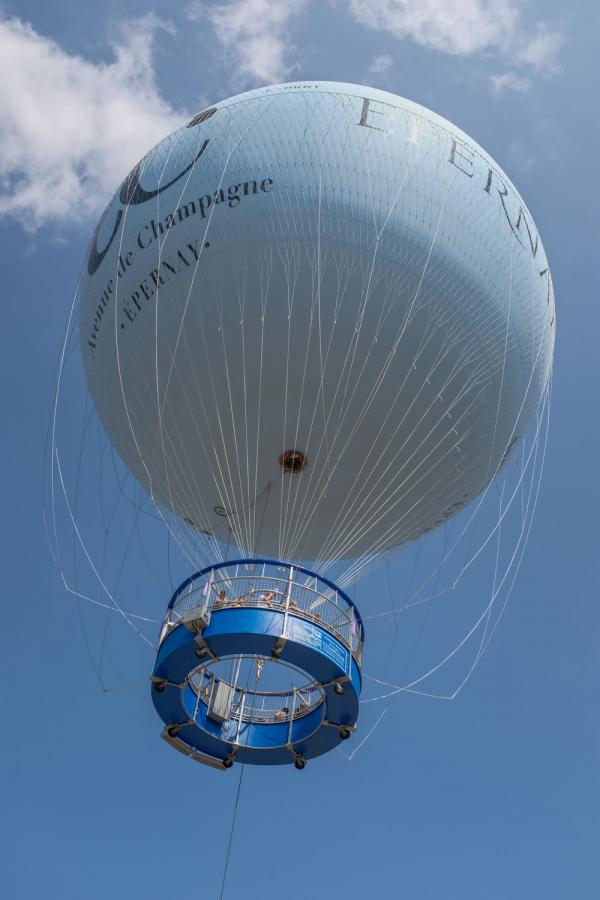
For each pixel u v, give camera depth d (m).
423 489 21.98
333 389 19.61
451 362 19.77
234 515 22.41
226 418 20.28
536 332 21.31
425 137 20.36
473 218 20.00
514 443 23.22
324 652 17.34
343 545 23.03
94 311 21.86
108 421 22.86
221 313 19.28
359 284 18.86
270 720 19.12
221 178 19.72
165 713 18.47
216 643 17.36
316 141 19.67
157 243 20.11
